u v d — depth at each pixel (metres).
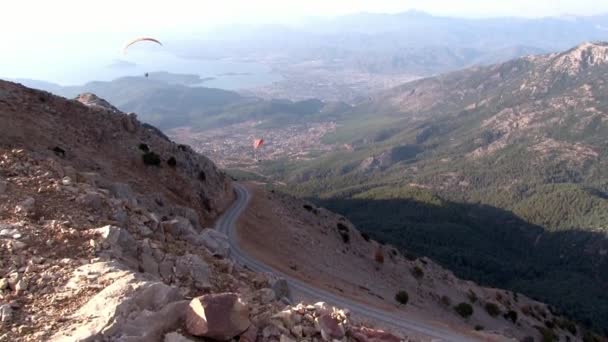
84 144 58.44
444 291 99.12
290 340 15.88
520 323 102.12
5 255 18.23
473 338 50.78
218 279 22.83
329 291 56.12
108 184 32.94
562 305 166.50
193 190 71.62
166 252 23.53
